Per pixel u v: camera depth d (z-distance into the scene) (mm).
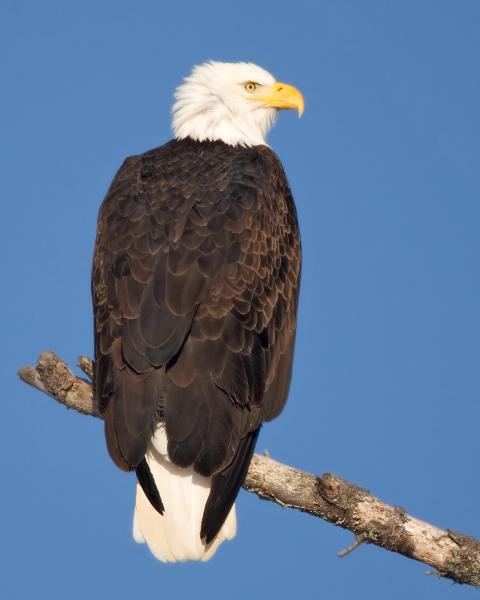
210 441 12555
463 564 13766
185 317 12961
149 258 13430
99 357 13180
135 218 13938
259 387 13297
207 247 13492
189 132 16750
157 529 12859
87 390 14180
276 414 13938
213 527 12516
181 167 14828
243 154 15445
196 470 12414
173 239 13523
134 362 12758
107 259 13742
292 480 13742
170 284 13148
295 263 14828
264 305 13734
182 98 16922
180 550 12750
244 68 17078
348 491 13711
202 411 12641
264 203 14461
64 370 14180
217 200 14078
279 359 14062
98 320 13469
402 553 13914
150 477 12578
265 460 13820
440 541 13820
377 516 13734
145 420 12484
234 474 12805
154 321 12930
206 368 12852
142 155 15539
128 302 13195
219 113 16750
